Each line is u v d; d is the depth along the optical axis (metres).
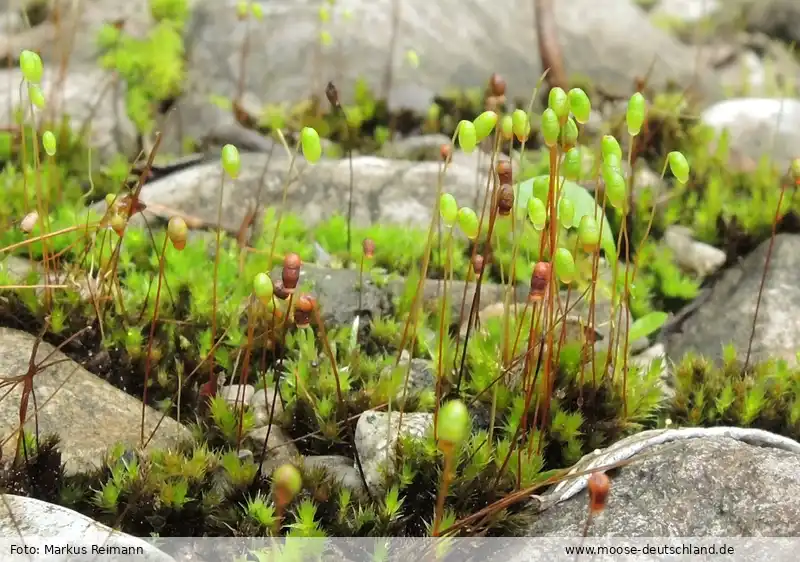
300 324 0.19
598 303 0.21
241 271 0.21
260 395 0.20
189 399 0.20
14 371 0.19
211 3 0.31
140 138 0.26
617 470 0.19
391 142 0.27
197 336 0.20
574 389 0.19
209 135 0.26
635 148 0.23
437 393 0.19
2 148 0.23
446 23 0.32
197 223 0.22
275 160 0.23
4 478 0.18
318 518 0.18
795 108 0.27
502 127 0.19
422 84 0.30
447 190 0.23
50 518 0.18
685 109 0.28
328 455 0.19
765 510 0.18
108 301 0.20
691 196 0.23
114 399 0.19
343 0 0.31
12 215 0.22
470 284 0.21
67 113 0.25
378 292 0.21
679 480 0.18
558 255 0.18
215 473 0.19
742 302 0.21
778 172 0.24
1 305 0.20
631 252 0.22
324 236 0.22
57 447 0.19
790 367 0.20
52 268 0.21
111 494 0.18
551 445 0.19
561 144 0.19
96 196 0.23
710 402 0.20
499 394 0.19
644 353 0.21
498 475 0.19
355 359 0.20
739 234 0.22
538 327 0.19
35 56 0.19
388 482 0.19
